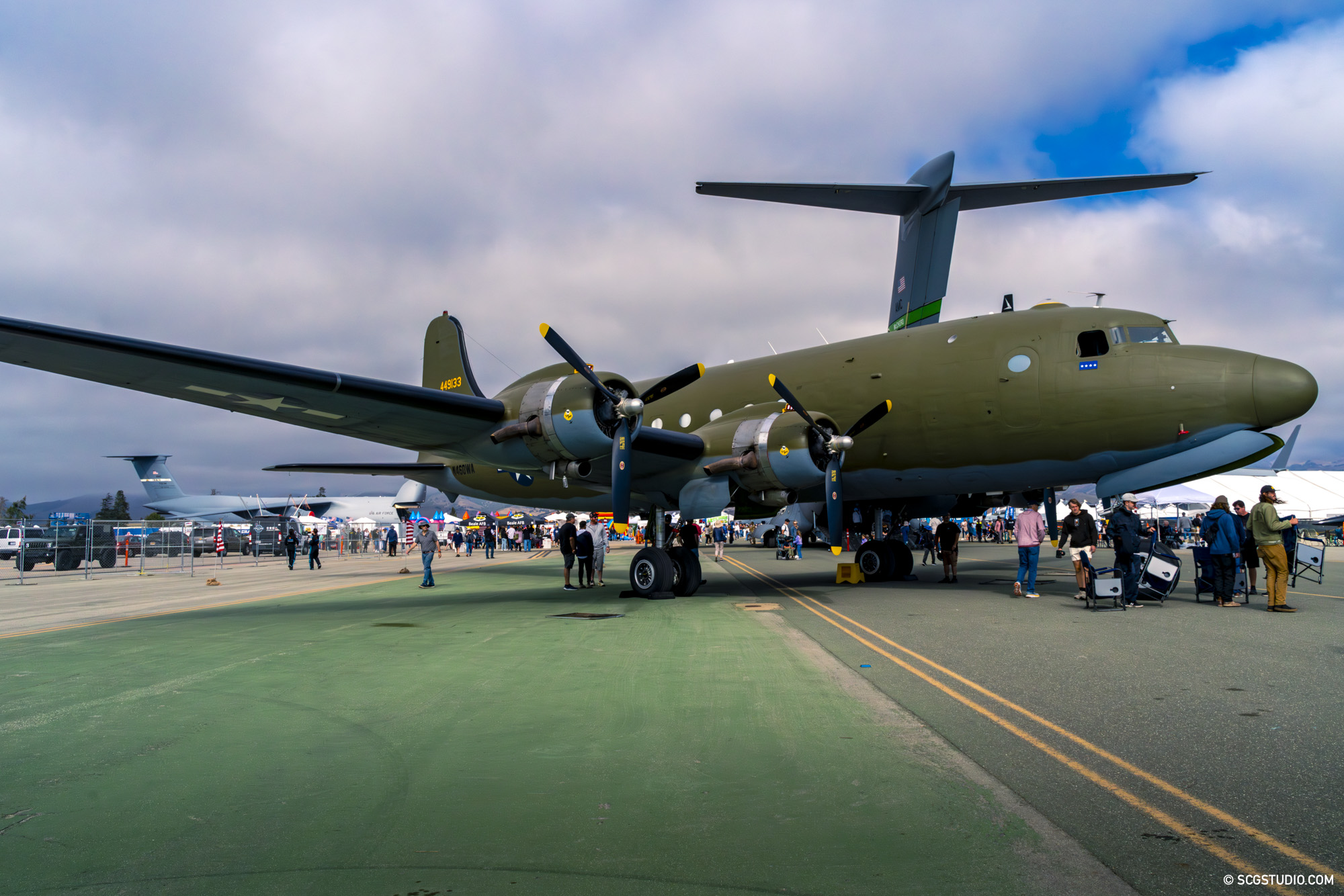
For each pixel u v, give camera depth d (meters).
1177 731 4.58
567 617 10.69
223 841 3.14
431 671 6.73
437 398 11.10
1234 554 11.02
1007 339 12.81
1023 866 2.83
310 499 69.12
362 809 3.48
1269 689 5.66
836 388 14.34
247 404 11.17
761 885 2.70
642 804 3.50
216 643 8.67
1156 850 2.97
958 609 10.90
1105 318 12.37
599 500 16.39
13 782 3.90
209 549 42.41
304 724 4.97
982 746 4.31
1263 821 3.24
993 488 13.89
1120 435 11.91
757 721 4.88
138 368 9.59
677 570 13.62
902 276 27.22
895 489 14.47
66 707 5.52
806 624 9.49
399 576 22.61
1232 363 11.30
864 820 3.28
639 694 5.70
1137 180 24.73
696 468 13.22
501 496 18.92
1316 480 48.72
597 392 11.37
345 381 10.28
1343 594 12.76
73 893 2.70
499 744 4.46
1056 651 7.37
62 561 27.55
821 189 25.55
